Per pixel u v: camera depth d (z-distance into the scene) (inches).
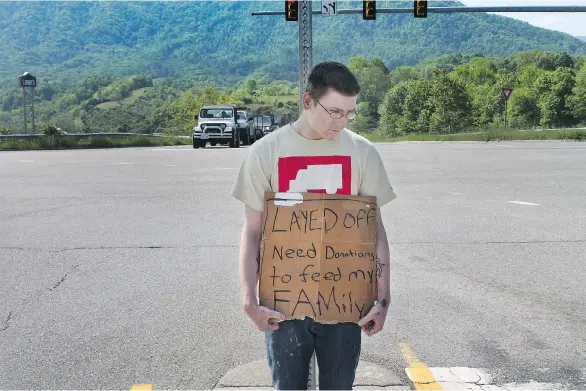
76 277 260.7
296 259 105.5
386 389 158.7
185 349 184.4
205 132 1315.2
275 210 106.0
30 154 1121.4
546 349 183.6
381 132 5999.0
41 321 208.8
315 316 105.0
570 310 217.0
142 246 314.8
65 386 161.9
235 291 239.8
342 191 107.6
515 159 842.8
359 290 106.3
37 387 161.3
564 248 305.7
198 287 245.1
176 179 607.2
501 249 304.0
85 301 229.3
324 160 107.0
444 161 815.1
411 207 427.2
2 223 378.3
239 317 210.8
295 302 105.3
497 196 479.2
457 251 300.7
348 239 105.9
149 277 259.8
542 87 5428.2
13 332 199.3
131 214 406.3
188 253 300.2
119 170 712.4
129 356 180.1
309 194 105.6
